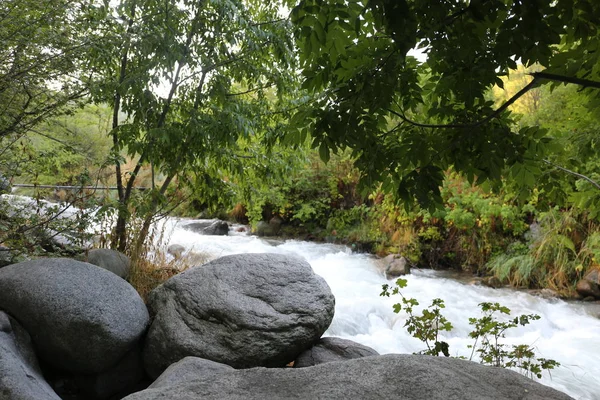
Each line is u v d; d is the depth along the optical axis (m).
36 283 3.35
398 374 1.19
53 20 4.02
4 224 4.27
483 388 1.15
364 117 1.71
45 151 4.58
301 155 5.93
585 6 1.33
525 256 7.88
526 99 9.57
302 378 1.21
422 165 1.81
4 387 2.55
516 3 1.31
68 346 3.27
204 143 5.04
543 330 5.82
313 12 1.52
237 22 4.87
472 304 6.73
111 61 4.95
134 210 5.22
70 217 4.97
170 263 5.38
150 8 4.89
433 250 9.23
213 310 3.71
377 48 1.66
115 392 3.61
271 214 12.77
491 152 1.78
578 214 7.64
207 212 14.11
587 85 1.49
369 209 10.47
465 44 1.48
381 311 6.05
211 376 1.24
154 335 3.69
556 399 1.13
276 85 5.35
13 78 4.08
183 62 4.88
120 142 4.96
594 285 7.03
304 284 4.08
